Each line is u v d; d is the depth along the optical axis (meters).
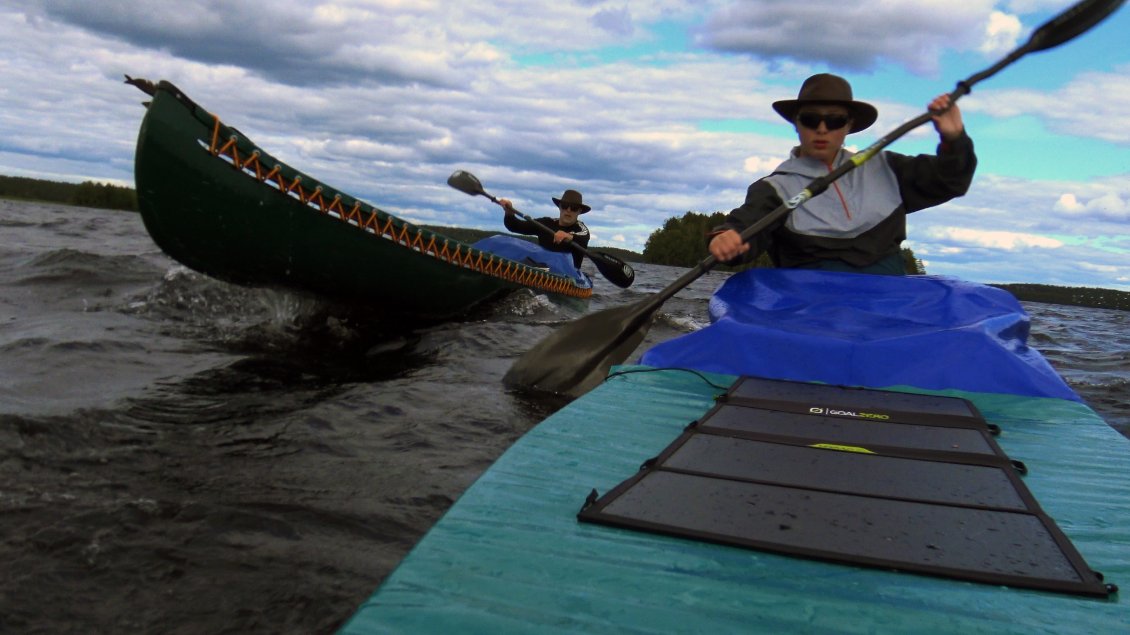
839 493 1.84
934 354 3.04
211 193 5.86
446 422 3.82
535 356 4.14
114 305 6.74
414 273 7.28
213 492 2.78
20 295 7.04
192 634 1.91
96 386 4.09
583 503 1.81
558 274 9.73
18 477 2.72
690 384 3.03
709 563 1.51
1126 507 1.87
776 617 1.32
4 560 2.16
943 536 1.62
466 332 7.01
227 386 4.34
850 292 3.55
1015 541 1.60
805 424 2.41
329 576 2.22
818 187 3.58
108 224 21.92
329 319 6.99
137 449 3.16
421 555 1.51
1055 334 11.66
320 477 3.00
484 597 1.35
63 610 1.96
